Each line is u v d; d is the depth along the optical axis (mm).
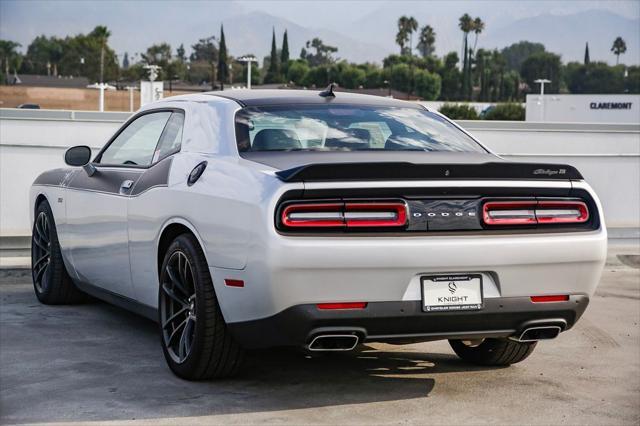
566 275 4355
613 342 6109
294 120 4891
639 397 4660
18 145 11117
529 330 4434
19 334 5883
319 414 4180
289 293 3992
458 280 4176
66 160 6086
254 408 4250
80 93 103375
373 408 4305
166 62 173375
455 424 4094
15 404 4285
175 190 4773
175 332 4805
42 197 7051
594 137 20859
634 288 8711
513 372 5148
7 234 9930
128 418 4070
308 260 3951
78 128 18188
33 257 7164
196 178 4629
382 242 4023
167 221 4828
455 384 4816
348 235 4027
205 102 5195
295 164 4277
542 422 4168
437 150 4832
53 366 5035
